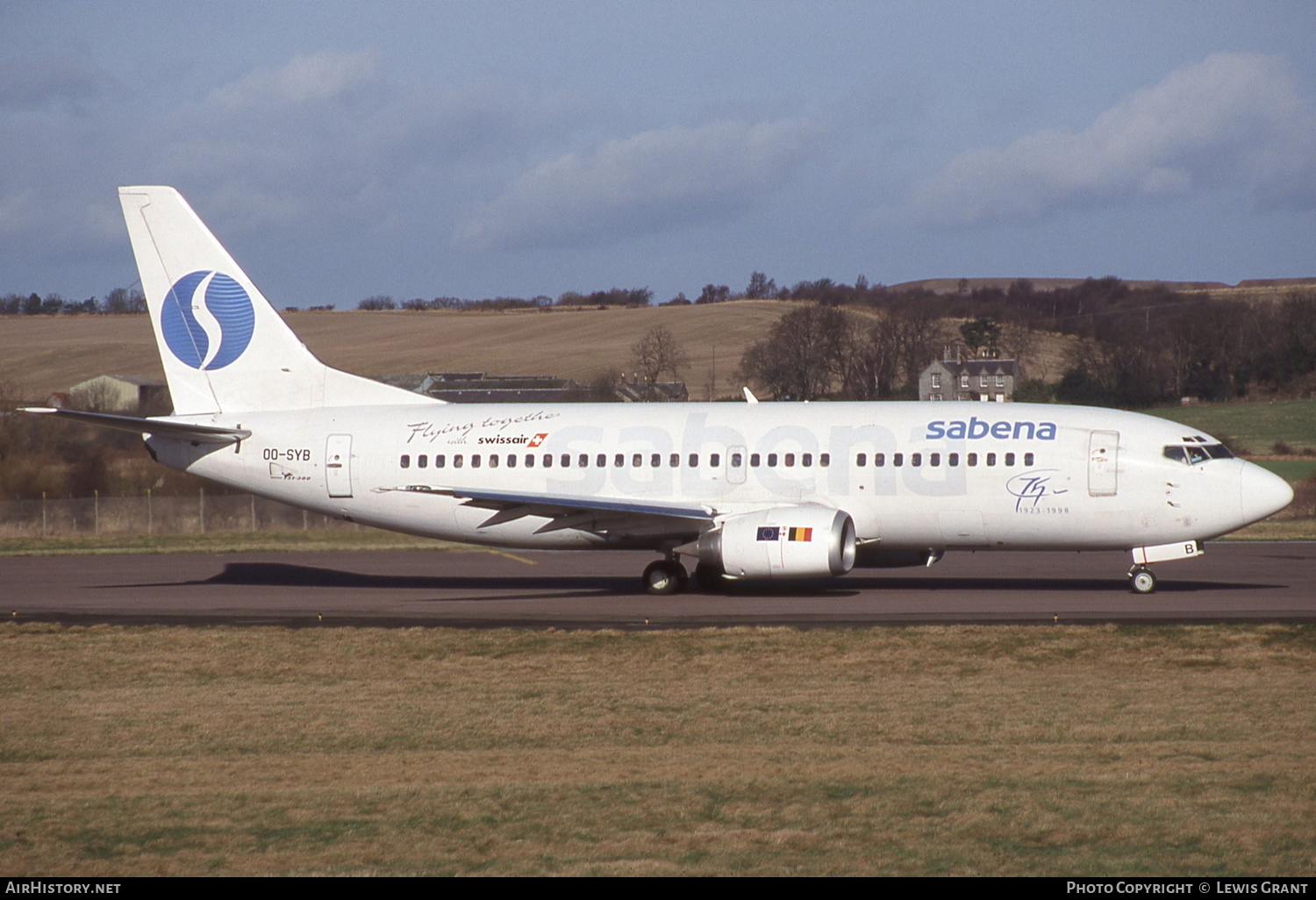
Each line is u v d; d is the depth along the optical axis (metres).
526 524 132.38
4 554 188.25
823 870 45.84
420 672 87.94
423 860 47.72
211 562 169.88
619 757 63.34
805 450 126.00
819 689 79.69
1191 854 47.28
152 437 138.00
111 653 96.94
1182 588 126.00
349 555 178.25
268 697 79.94
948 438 123.94
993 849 48.06
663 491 128.25
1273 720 68.94
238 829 52.06
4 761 64.62
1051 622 103.69
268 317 139.38
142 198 139.25
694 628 103.81
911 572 146.12
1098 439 121.19
